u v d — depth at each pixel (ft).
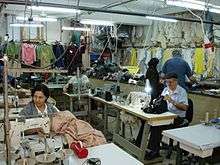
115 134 14.82
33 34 31.48
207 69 22.90
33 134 7.45
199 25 24.02
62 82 22.34
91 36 29.25
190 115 13.55
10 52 24.57
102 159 6.42
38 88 9.32
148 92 14.80
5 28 28.66
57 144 6.96
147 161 12.55
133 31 32.50
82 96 18.67
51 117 7.95
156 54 28.19
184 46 25.82
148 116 12.04
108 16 27.45
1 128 6.53
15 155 5.87
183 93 13.43
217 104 15.87
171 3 11.73
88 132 7.91
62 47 27.45
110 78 22.75
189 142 8.59
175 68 17.58
